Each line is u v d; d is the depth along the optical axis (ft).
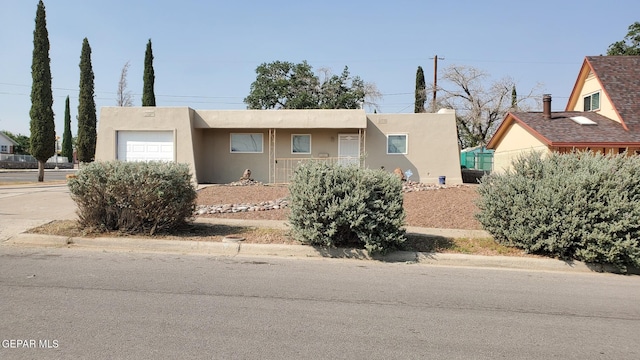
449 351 13.15
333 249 26.63
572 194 25.43
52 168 169.27
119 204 28.22
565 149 60.23
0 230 29.25
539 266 25.61
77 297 17.03
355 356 12.54
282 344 13.20
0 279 19.31
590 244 24.47
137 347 12.66
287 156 68.95
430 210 40.42
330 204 26.27
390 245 26.76
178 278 20.38
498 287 20.90
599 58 73.31
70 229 28.99
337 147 68.59
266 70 132.26
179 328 14.19
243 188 55.88
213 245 27.20
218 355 12.29
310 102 128.67
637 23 103.76
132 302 16.65
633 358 13.12
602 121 66.03
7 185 67.36
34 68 77.05
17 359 11.74
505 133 78.79
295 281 20.61
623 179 25.17
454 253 26.89
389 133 67.77
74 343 12.81
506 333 14.82
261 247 26.96
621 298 19.65
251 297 17.81
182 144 63.98
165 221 28.91
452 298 18.79
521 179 27.37
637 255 23.93
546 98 69.72
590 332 15.16
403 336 14.20
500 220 27.89
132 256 24.94
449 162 67.21
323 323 15.12
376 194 27.02
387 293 19.17
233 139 69.36
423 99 129.59
